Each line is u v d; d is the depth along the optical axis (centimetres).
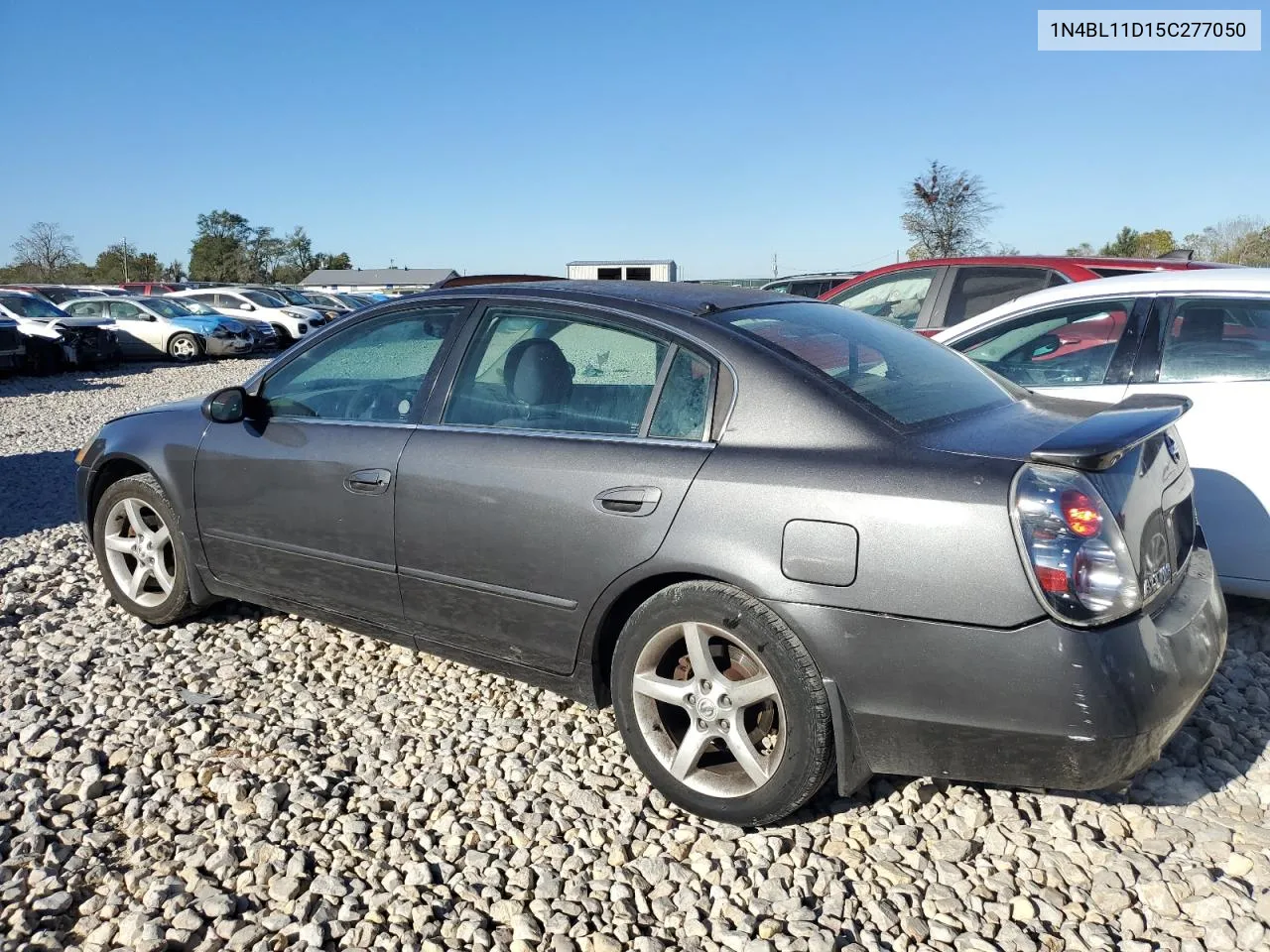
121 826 291
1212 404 417
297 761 328
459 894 260
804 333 320
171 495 421
